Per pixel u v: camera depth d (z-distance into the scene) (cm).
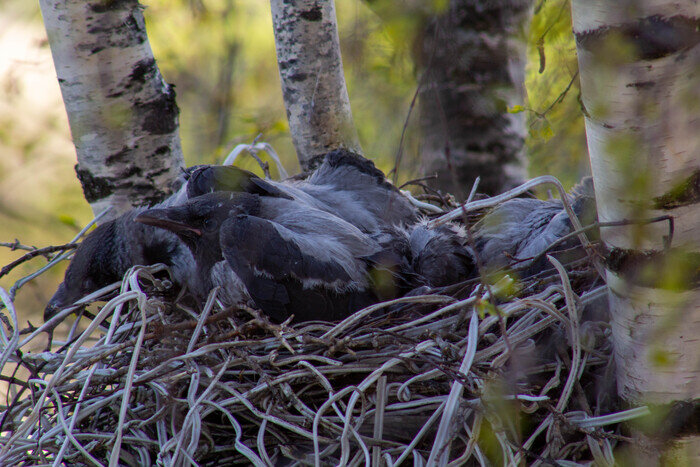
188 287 803
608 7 416
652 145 440
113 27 843
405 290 743
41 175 1109
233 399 604
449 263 763
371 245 754
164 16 1312
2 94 1132
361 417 589
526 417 607
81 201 1118
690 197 454
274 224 706
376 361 617
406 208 875
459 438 601
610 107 438
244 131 1201
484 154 1015
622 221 475
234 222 701
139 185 888
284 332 618
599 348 624
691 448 521
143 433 623
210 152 1204
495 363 577
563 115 759
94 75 845
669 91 427
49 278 1036
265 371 635
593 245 545
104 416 669
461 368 557
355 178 866
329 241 725
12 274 1041
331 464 599
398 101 801
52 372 686
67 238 1030
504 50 955
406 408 610
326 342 611
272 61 1316
